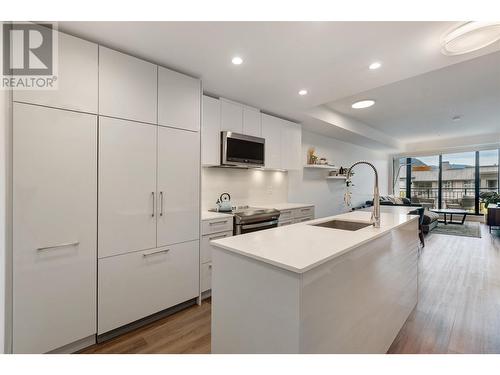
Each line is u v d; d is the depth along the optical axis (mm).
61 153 1647
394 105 4262
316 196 5617
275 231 1771
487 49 1993
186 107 2369
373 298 1602
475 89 3518
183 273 2346
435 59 2162
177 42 1899
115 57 1909
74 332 1711
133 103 2006
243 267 1290
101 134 1828
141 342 1888
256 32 1782
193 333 2012
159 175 2166
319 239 1518
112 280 1886
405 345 1824
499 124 5676
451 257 3984
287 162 3990
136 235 2018
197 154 2463
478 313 2277
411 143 8375
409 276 2250
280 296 1114
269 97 3125
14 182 1479
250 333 1253
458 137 7348
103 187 1835
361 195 7582
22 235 1503
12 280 1472
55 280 1627
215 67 2316
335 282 1248
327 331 1200
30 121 1536
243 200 3797
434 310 2340
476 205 7723
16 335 1490
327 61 2205
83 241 1741
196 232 2449
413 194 8906
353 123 5230
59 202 1640
